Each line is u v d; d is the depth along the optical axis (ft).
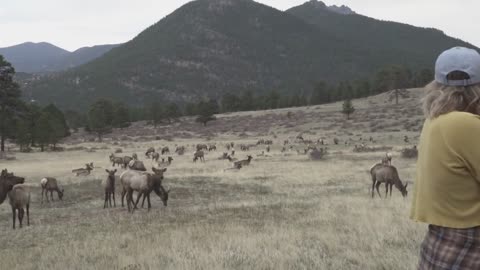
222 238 34.76
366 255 27.04
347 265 25.55
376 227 36.11
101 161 169.37
